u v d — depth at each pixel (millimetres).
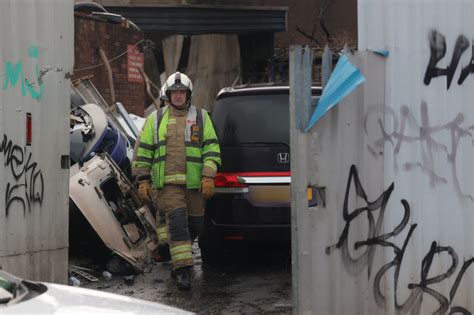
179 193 7672
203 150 7738
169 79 7773
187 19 19000
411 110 5742
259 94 8336
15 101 6738
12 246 6723
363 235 5766
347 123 5715
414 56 5730
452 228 5781
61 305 3846
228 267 8945
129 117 11875
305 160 5695
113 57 15047
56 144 7242
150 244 8602
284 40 24625
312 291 5738
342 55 5664
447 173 5777
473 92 5746
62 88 7301
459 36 5734
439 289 5809
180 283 7676
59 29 7250
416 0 5715
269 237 8000
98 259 8875
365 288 5777
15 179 6746
